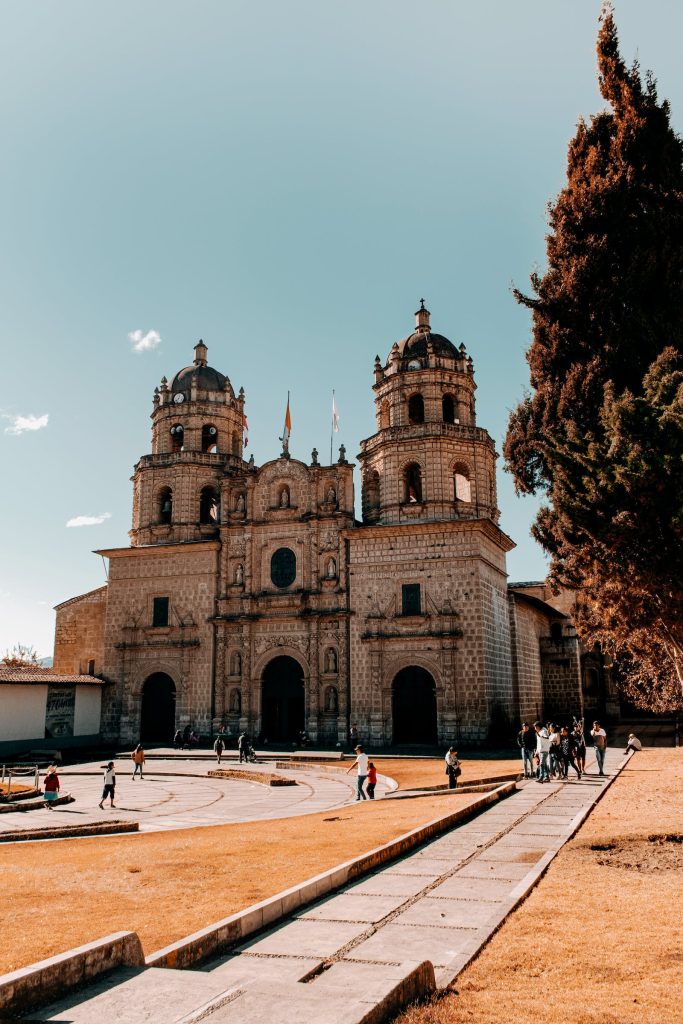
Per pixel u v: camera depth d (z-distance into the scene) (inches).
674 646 855.7
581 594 1130.0
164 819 1006.4
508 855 637.9
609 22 1085.8
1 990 271.3
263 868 613.6
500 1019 308.7
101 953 319.3
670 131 1036.5
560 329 1067.3
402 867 604.1
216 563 2295.8
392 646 2018.9
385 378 2239.2
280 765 1708.9
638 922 434.6
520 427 1142.3
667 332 951.0
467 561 1996.8
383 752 1882.4
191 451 2426.2
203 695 2212.1
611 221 1029.8
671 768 1205.1
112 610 2373.3
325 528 2180.1
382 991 299.6
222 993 294.5
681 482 724.0
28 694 2050.9
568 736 1168.8
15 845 807.1
